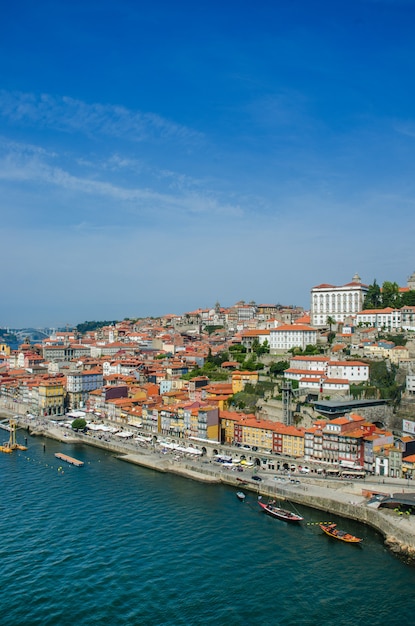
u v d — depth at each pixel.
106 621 115.44
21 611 118.62
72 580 131.50
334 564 140.88
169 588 128.38
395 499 164.75
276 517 171.88
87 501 186.00
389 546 150.00
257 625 114.56
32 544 150.62
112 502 185.38
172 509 179.25
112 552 146.25
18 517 170.25
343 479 195.75
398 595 126.19
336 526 165.62
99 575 133.88
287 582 131.75
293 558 143.88
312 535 158.75
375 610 120.31
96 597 124.19
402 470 196.12
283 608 120.75
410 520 157.88
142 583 130.38
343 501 175.12
